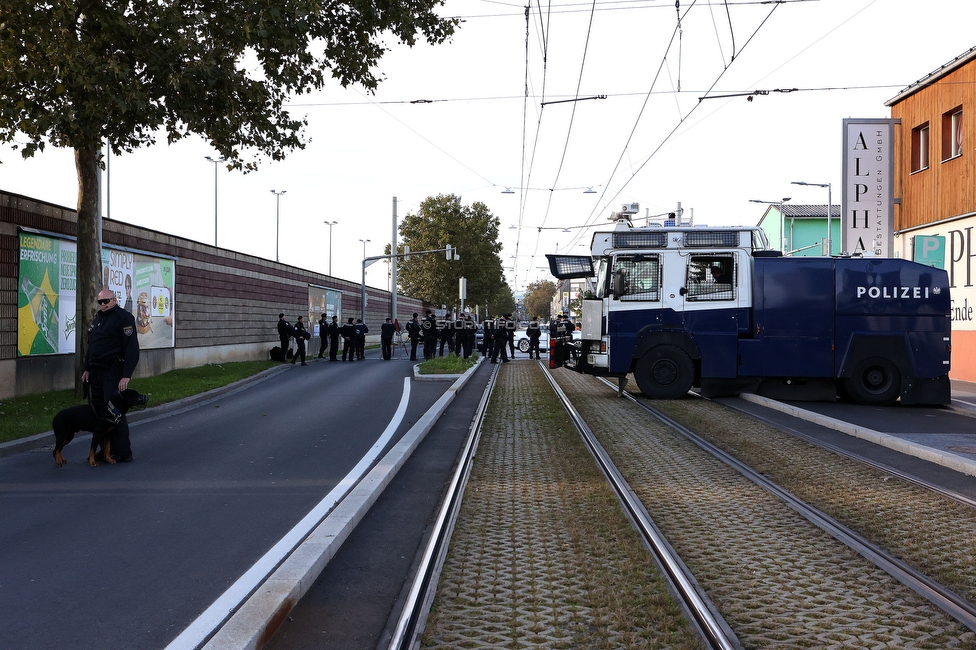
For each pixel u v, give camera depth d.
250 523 6.75
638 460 9.84
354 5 14.36
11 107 11.45
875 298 16.42
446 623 4.55
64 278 17.36
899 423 13.36
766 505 7.53
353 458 9.88
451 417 14.21
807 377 16.61
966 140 23.00
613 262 16.98
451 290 72.12
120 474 8.87
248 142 14.48
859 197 25.55
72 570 5.51
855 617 4.67
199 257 25.22
